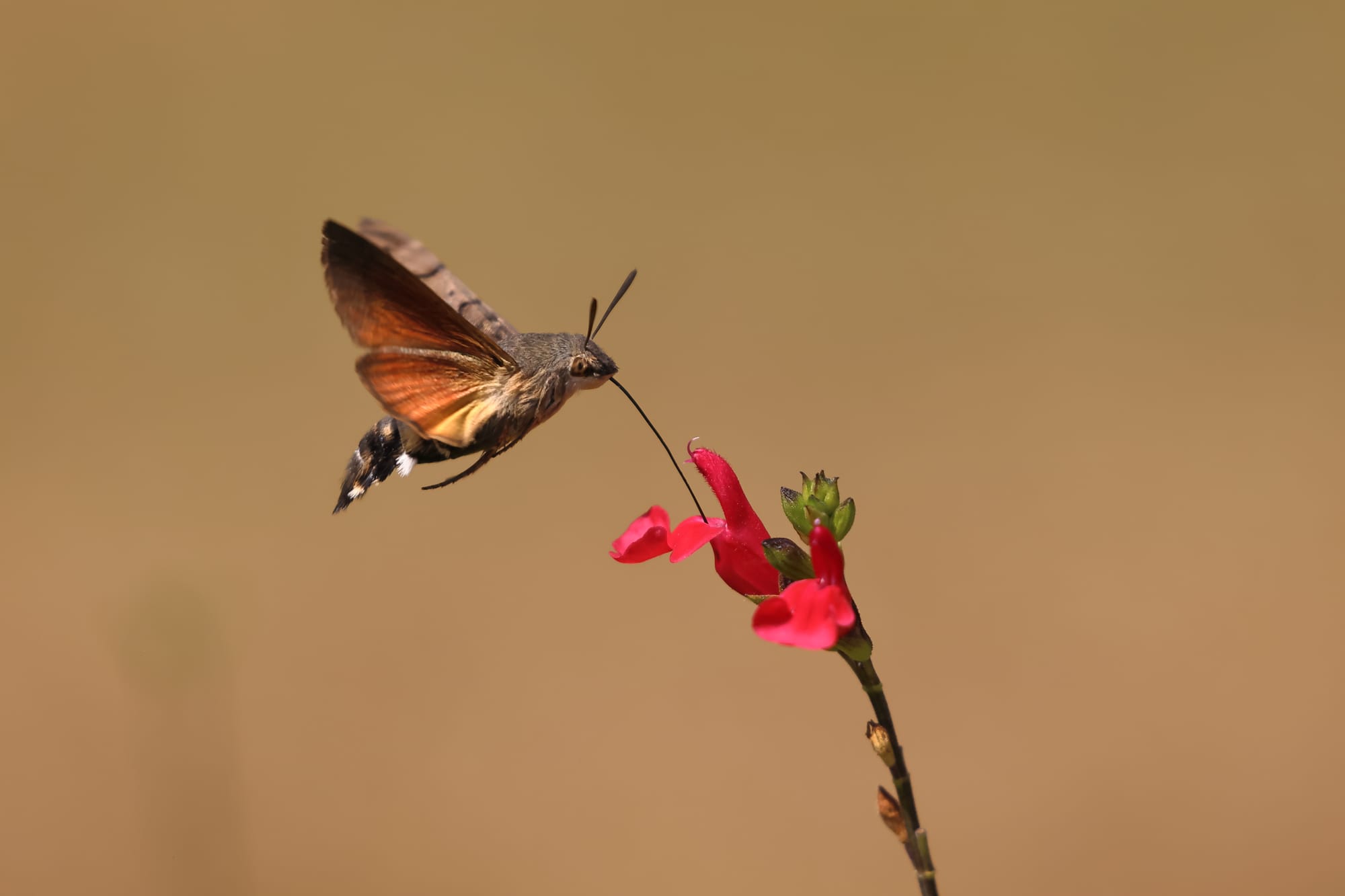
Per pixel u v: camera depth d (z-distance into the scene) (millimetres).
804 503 1225
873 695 1219
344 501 1239
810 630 1216
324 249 1223
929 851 1217
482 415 1234
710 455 1235
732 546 1233
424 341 1231
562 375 1238
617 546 1237
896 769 1218
